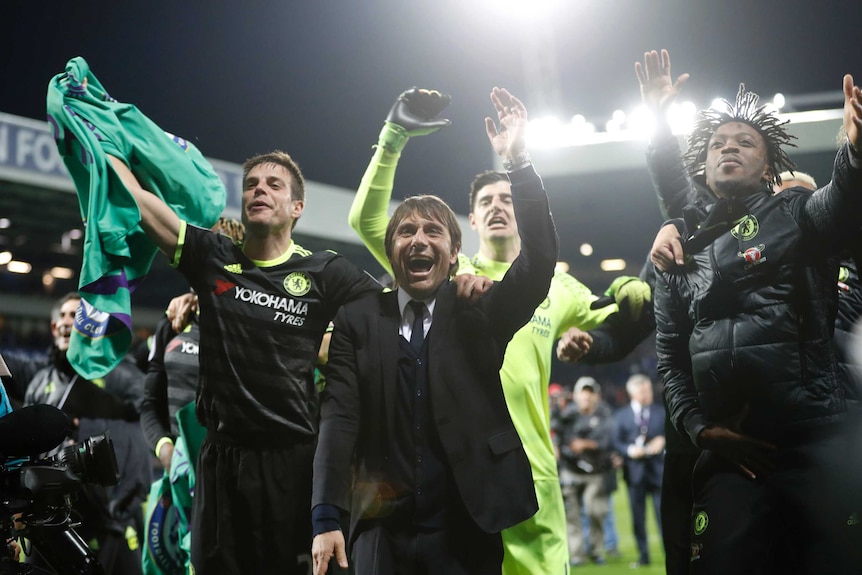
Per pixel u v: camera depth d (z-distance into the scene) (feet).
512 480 10.37
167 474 15.99
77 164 12.40
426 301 11.14
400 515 10.39
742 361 10.92
